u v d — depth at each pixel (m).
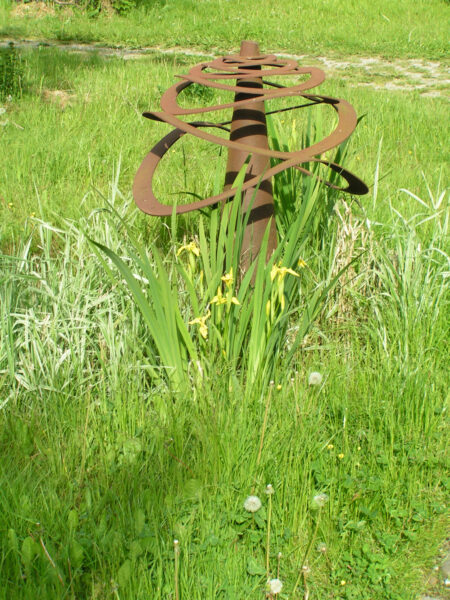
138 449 3.15
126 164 7.54
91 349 4.02
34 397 3.62
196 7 20.44
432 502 3.23
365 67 15.46
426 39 17.81
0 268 4.07
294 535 2.93
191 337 3.97
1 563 2.57
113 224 4.35
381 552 2.96
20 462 3.17
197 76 4.00
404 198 6.49
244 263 4.00
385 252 4.79
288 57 16.36
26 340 3.78
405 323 4.31
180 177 6.99
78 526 2.85
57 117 9.05
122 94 10.13
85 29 17.98
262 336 3.65
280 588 2.41
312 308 3.89
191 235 5.39
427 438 3.59
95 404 3.60
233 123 4.07
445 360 4.28
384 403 3.71
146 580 2.58
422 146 8.96
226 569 2.71
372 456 3.35
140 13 19.58
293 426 3.42
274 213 4.51
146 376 3.94
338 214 4.81
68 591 2.58
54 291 4.12
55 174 7.05
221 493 3.06
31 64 12.07
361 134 9.12
